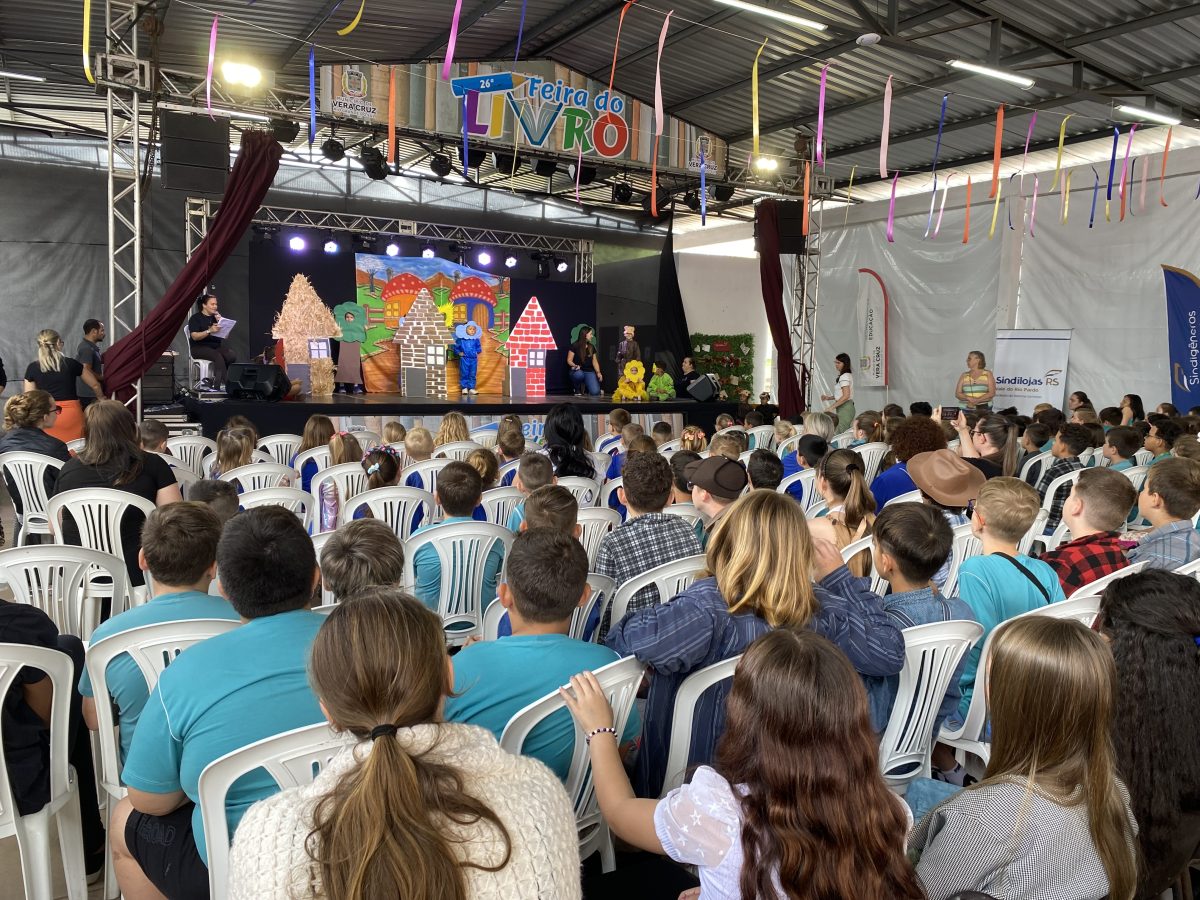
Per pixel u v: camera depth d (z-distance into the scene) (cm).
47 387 670
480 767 101
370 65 953
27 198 1102
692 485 306
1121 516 296
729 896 115
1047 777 128
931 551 228
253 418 892
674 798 123
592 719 155
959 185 1175
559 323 1454
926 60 878
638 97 1120
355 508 419
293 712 157
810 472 521
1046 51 803
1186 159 938
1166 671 158
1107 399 1027
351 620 101
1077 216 1046
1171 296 954
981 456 486
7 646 185
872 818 106
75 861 213
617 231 1480
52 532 365
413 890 84
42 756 198
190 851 168
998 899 126
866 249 1302
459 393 1370
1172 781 156
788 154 1215
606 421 1105
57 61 936
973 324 1166
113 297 773
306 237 1267
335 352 1298
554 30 994
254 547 174
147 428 525
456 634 347
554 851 100
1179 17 711
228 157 834
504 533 346
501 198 1388
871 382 1295
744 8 672
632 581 275
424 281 1357
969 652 259
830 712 108
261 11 855
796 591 189
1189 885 180
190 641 198
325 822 90
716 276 1652
